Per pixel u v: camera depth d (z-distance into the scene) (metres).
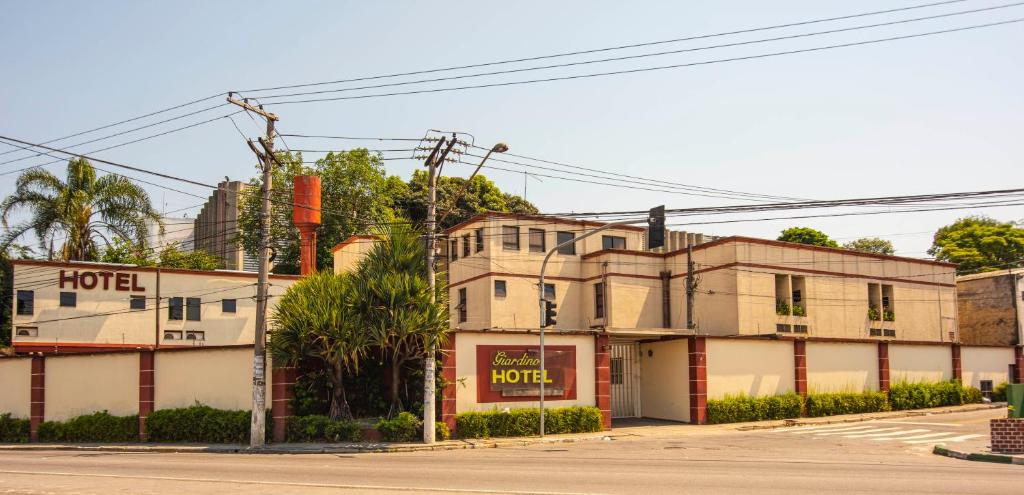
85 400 30.77
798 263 45.50
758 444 25.39
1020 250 66.25
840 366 37.59
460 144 27.38
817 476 16.30
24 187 46.44
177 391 29.16
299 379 27.41
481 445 25.78
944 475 16.47
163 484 15.59
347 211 58.97
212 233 67.75
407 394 28.34
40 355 31.77
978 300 53.66
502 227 45.88
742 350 34.44
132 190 48.59
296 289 27.59
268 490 14.45
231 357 28.47
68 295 41.88
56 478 16.95
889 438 26.94
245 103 25.58
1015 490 13.95
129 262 52.88
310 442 26.56
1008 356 44.53
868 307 47.97
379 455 23.05
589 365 30.84
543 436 28.03
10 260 40.97
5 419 31.78
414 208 65.62
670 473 16.95
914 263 50.66
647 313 46.94
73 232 46.88
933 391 39.84
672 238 53.59
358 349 26.02
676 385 33.66
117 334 42.78
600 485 14.81
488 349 28.77
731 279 43.28
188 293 44.97
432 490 14.19
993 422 20.69
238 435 27.23
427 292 27.06
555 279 47.00
